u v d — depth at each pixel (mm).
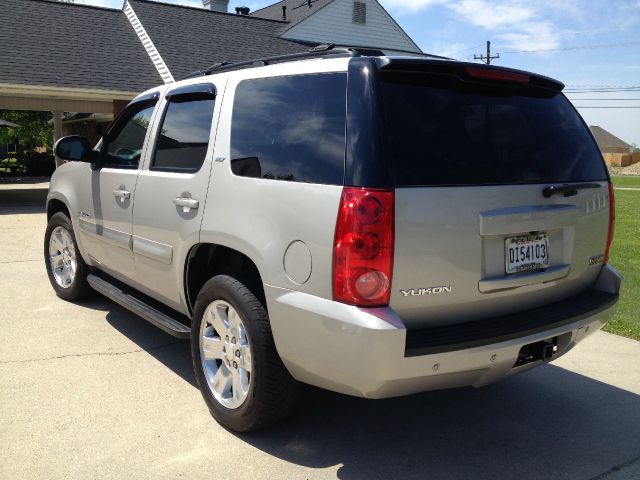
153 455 2982
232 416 3166
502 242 2826
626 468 3000
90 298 5660
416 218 2539
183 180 3525
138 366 4109
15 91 14008
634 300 6246
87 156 4680
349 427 3359
